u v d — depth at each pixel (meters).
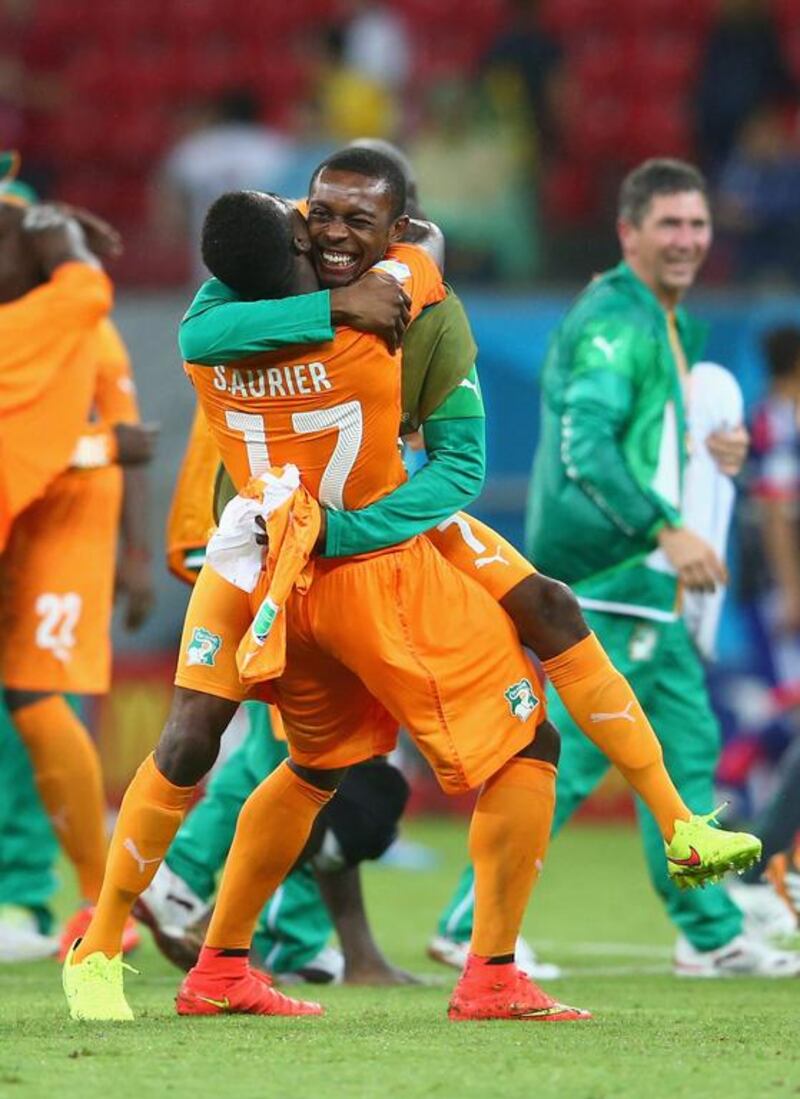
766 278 50.38
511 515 43.03
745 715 41.00
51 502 24.09
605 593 23.44
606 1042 15.81
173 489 42.56
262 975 18.14
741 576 39.72
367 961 22.27
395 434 16.61
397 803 21.41
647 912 30.81
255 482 16.30
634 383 23.27
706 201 23.91
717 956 23.50
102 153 56.91
